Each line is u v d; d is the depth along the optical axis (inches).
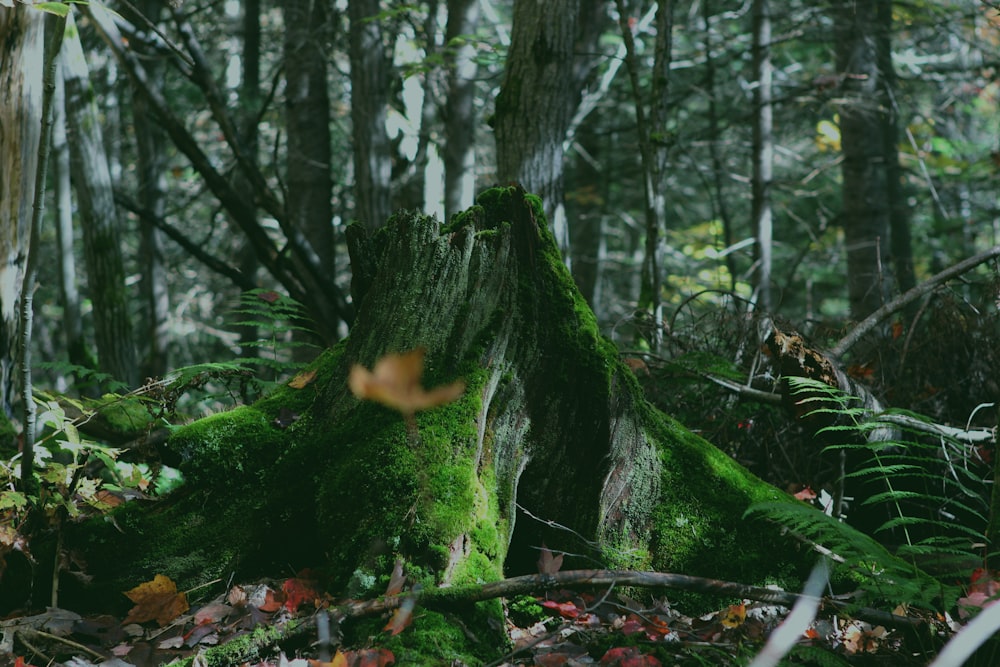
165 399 146.6
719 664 104.3
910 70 487.5
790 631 48.1
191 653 108.1
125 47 277.9
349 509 117.1
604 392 129.2
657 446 137.0
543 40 233.8
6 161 167.2
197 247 325.7
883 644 112.7
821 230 456.4
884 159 417.4
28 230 170.7
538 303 129.6
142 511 127.3
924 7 419.8
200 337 613.3
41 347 533.0
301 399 132.6
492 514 119.3
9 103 167.8
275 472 125.6
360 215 325.4
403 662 97.3
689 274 504.1
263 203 291.0
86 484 127.3
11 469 129.2
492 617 106.9
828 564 127.3
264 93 454.0
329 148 380.8
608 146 562.6
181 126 285.1
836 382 145.1
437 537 110.7
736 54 457.4
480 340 123.9
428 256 127.6
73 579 122.0
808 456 180.2
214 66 510.6
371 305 129.2
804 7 408.8
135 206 327.3
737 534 132.3
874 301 342.3
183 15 279.1
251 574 123.8
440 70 343.0
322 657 94.0
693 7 518.9
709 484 136.2
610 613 120.1
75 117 319.3
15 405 167.6
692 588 111.5
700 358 193.6
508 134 236.2
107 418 163.9
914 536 163.6
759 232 367.9
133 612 117.0
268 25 503.2
